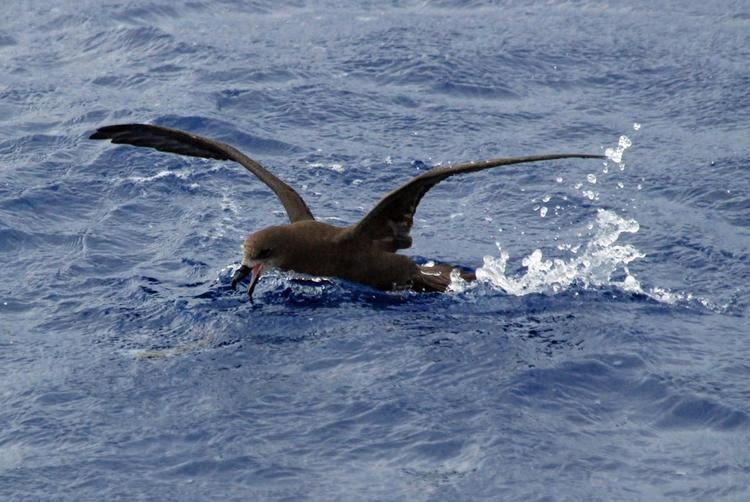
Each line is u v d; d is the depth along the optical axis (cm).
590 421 2220
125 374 2391
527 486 2016
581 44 4759
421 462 2088
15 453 2127
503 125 4034
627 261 2975
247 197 3378
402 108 4156
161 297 2753
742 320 2669
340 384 2339
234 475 2056
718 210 3328
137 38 4781
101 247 3038
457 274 2833
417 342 2511
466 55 4616
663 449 2131
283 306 2692
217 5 5241
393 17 5134
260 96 4197
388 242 2750
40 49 4700
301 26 5006
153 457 2108
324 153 3750
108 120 3962
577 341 2520
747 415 2228
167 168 3531
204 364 2428
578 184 3512
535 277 2864
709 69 4494
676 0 5312
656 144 3844
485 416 2217
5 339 2561
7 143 3753
